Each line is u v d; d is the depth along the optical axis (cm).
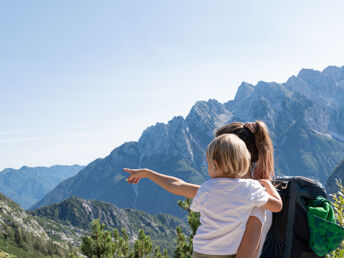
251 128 358
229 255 294
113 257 1117
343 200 536
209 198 311
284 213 329
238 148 314
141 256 1232
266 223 334
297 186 330
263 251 335
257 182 314
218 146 318
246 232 298
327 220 324
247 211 298
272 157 360
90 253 1089
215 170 326
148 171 398
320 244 316
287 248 322
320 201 330
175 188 375
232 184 306
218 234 298
